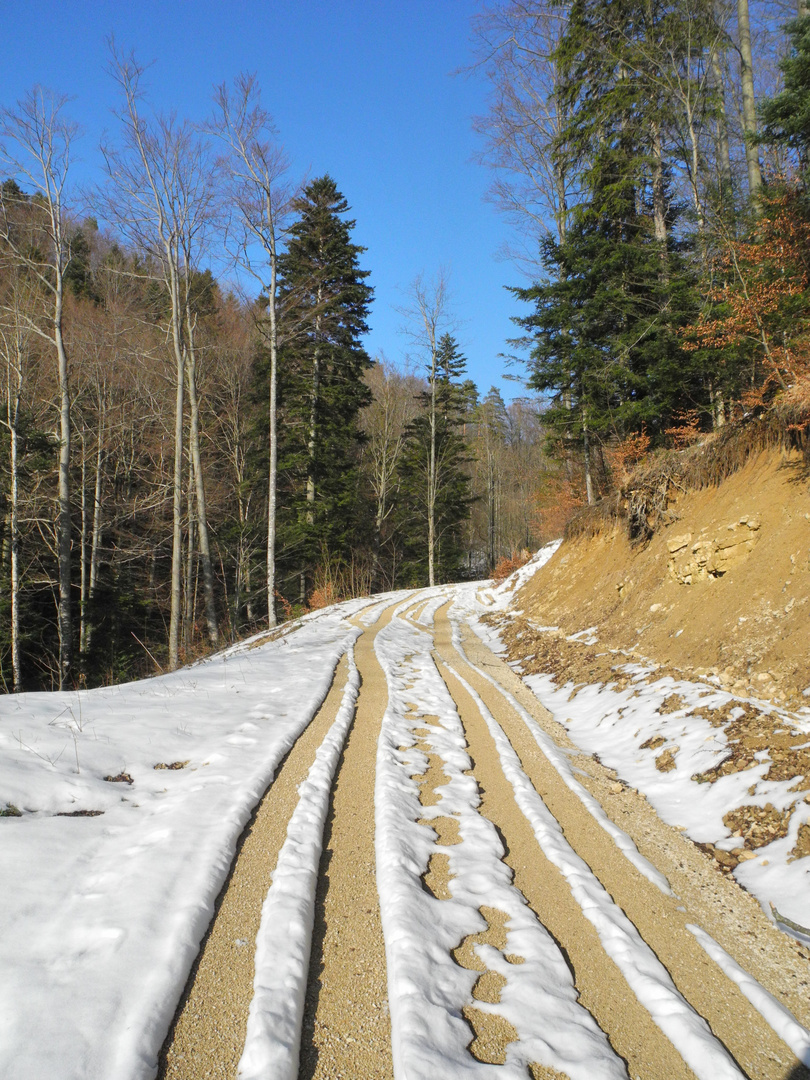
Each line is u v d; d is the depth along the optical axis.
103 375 25.91
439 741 7.65
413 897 4.15
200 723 7.71
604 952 3.82
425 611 22.30
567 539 18.12
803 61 10.98
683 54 17.78
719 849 5.01
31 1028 2.88
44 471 20.42
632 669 9.19
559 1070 2.85
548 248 20.25
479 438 63.66
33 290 21.98
